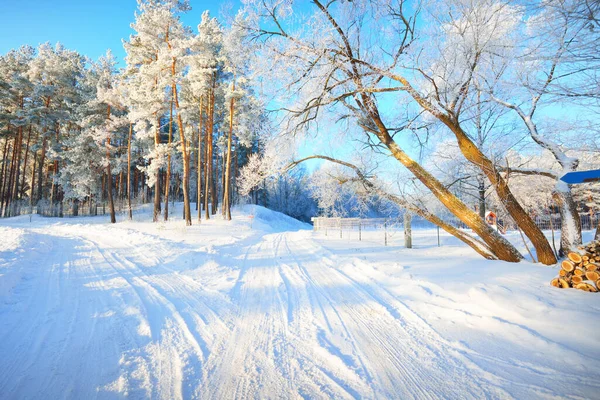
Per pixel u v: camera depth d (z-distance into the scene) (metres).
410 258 8.30
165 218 25.53
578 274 4.68
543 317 3.76
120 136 29.12
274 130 7.92
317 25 6.25
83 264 8.38
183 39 20.83
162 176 44.84
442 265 7.08
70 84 32.91
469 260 7.49
